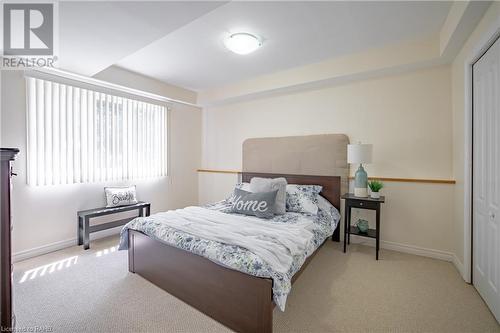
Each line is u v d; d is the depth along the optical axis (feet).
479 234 6.39
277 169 12.32
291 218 8.32
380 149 9.88
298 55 9.57
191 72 11.37
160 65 10.56
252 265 4.86
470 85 6.82
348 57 9.60
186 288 5.98
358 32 7.84
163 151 13.56
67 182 9.68
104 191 10.90
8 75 8.17
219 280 5.34
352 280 7.15
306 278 7.27
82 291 6.45
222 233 6.15
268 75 11.70
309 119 11.64
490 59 5.69
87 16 5.69
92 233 10.75
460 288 6.68
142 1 5.13
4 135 8.13
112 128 11.19
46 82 9.03
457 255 7.95
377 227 8.64
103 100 10.83
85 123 10.19
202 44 8.68
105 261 8.37
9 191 3.76
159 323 5.26
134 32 6.42
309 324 5.22
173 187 14.19
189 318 5.44
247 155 13.44
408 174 9.34
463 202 7.30
